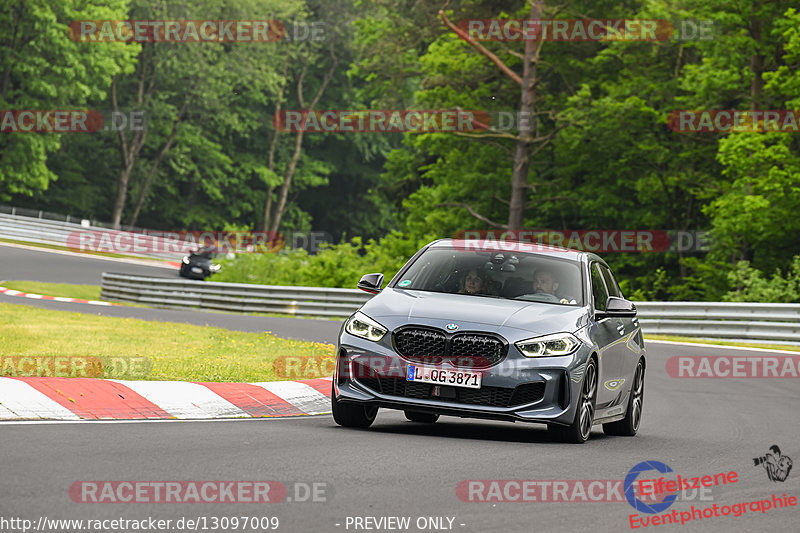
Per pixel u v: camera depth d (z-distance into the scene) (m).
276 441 25.45
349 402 28.53
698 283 120.50
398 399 27.92
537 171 143.88
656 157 127.12
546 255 32.09
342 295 96.88
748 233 106.50
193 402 32.41
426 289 30.75
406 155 177.25
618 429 33.69
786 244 112.62
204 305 102.38
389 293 30.34
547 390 27.72
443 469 22.47
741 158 103.75
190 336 54.28
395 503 18.72
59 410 28.75
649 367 59.12
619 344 31.95
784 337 74.56
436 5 140.00
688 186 127.06
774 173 101.62
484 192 143.88
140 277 107.06
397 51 148.62
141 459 21.69
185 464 21.39
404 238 151.75
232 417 31.55
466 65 138.75
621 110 121.88
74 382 31.78
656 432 34.44
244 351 47.41
